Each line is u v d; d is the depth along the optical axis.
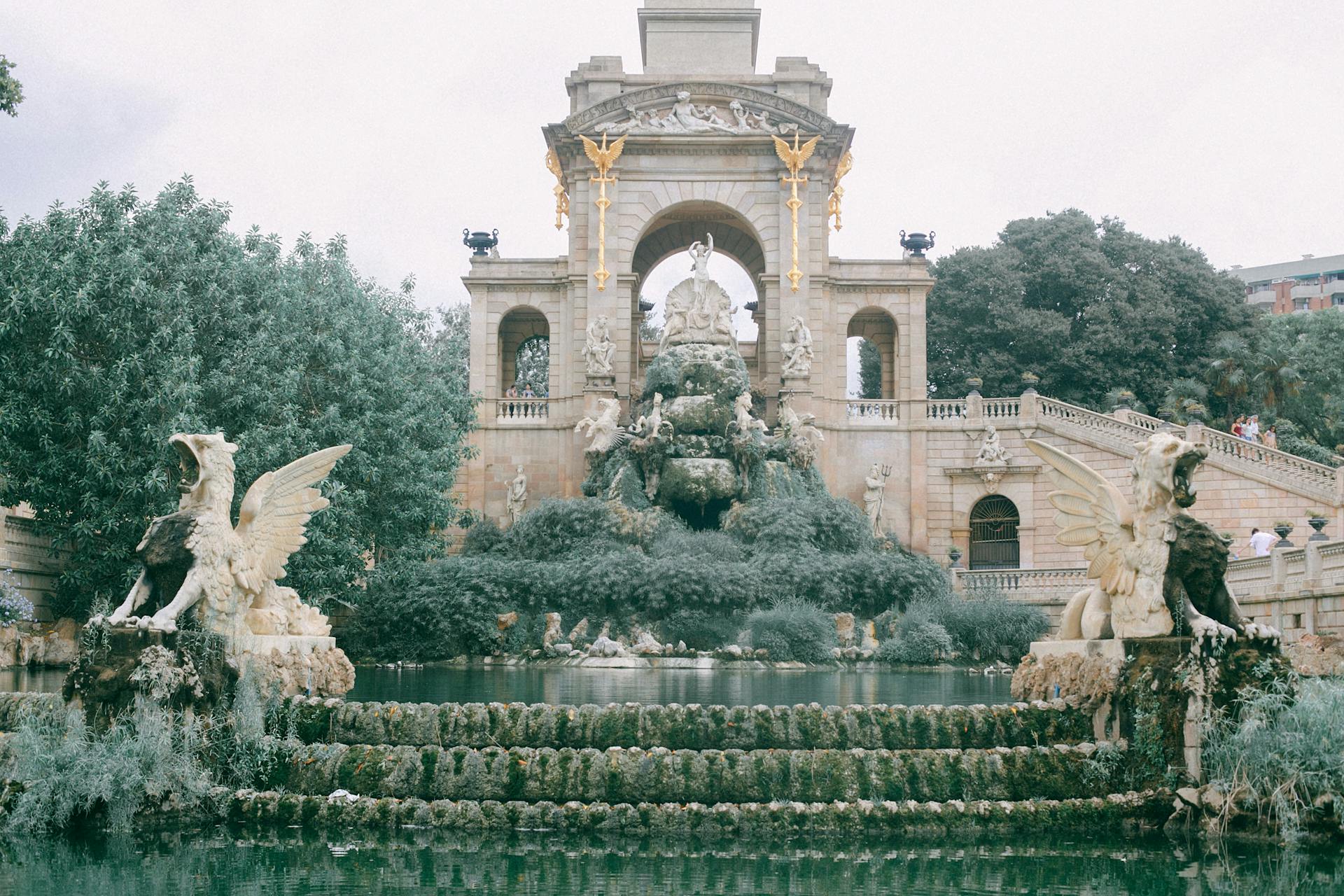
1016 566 57.34
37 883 15.12
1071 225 74.06
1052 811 18.00
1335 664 26.95
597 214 59.75
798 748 19.23
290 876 15.48
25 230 34.25
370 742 19.42
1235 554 46.81
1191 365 72.00
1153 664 18.62
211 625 19.14
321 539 34.56
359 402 37.84
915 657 41.16
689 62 65.12
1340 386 72.69
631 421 58.47
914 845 17.27
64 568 38.44
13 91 34.84
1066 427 55.78
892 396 65.25
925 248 60.44
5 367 32.94
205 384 34.06
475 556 46.97
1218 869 16.14
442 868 15.91
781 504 48.72
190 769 18.23
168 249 34.78
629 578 42.94
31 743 17.53
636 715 19.34
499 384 60.84
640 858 16.47
